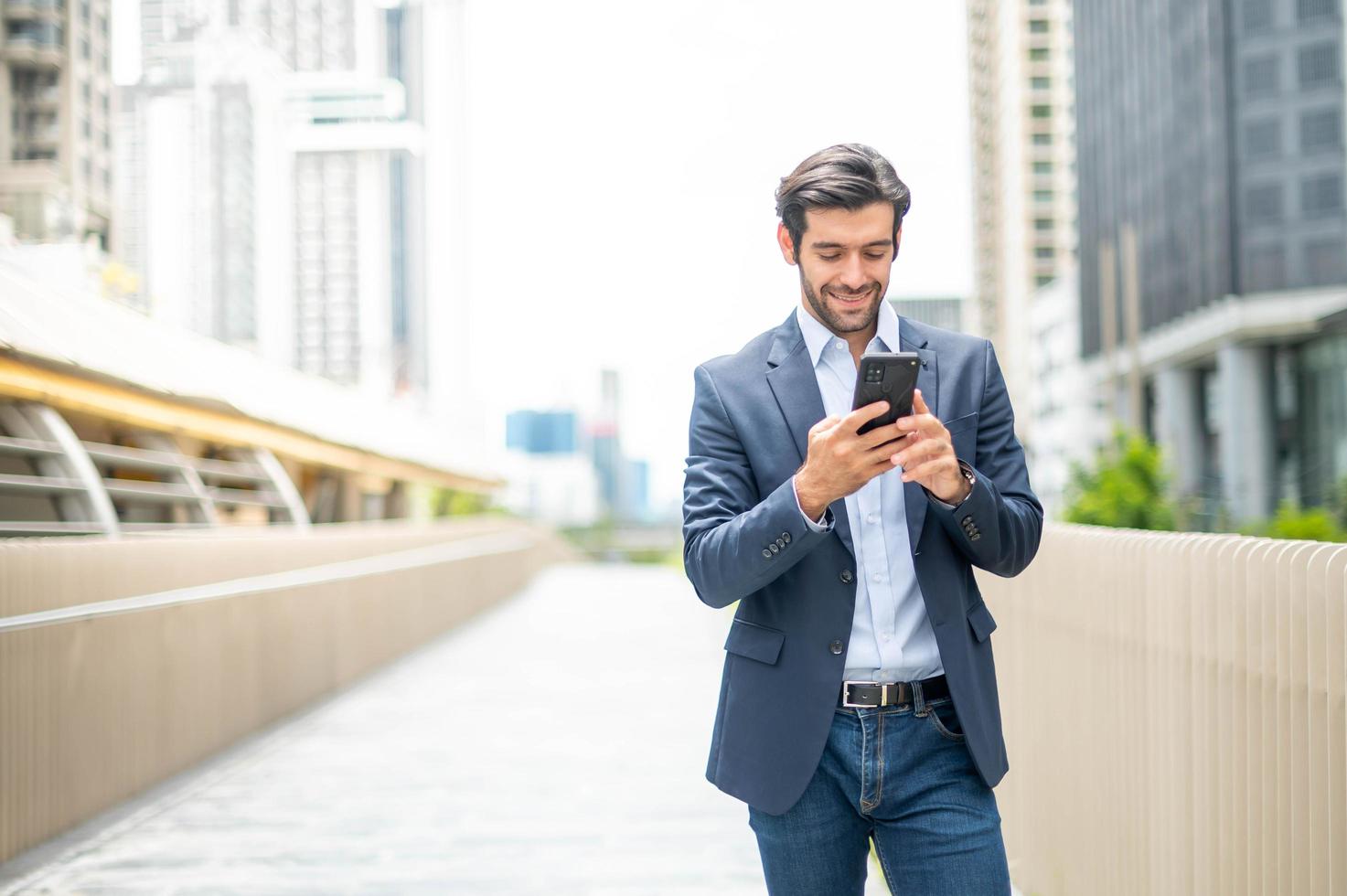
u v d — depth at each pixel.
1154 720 2.66
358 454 13.48
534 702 8.38
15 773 4.46
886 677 1.77
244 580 7.04
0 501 6.46
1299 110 39.44
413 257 95.19
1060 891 3.40
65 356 6.74
